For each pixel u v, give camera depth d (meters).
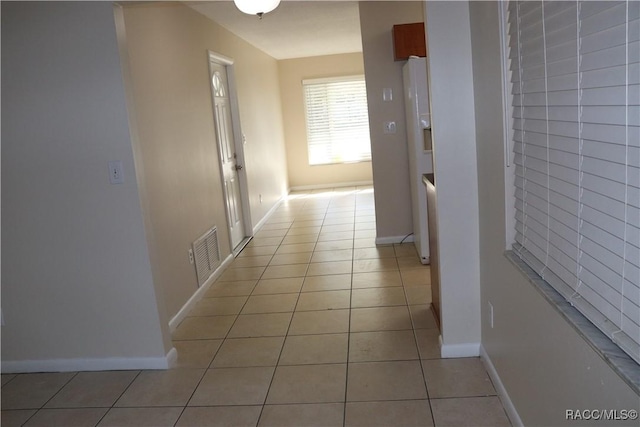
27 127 2.66
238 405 2.46
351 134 8.82
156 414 2.45
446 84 2.46
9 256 2.82
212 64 4.96
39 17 2.54
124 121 2.60
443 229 2.60
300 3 4.42
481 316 2.66
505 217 2.07
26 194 2.73
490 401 2.32
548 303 1.64
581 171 1.34
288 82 8.67
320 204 7.57
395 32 4.37
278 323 3.38
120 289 2.81
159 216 3.32
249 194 5.91
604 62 1.18
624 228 1.15
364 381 2.57
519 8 1.76
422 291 3.70
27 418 2.50
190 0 2.66
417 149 4.14
